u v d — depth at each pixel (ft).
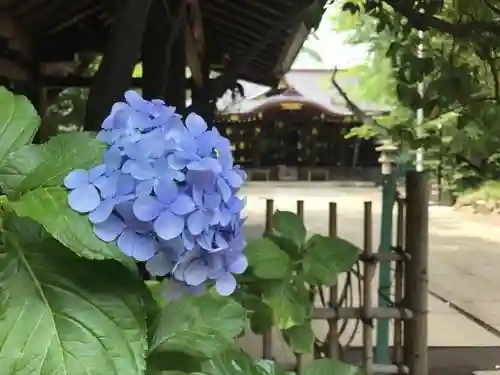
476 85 10.87
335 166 92.02
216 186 3.14
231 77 14.01
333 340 9.88
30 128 3.56
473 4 10.66
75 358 2.96
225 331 4.27
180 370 4.13
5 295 3.04
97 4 17.01
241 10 18.83
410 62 11.03
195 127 3.38
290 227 6.77
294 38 18.66
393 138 12.00
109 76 8.34
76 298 3.10
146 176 3.01
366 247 10.15
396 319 10.53
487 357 16.35
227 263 3.24
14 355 2.91
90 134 3.52
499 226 46.03
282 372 4.99
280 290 6.32
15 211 3.02
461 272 29.30
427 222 10.44
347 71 37.29
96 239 2.99
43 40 18.53
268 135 90.84
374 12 11.65
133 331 3.12
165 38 12.87
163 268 3.08
